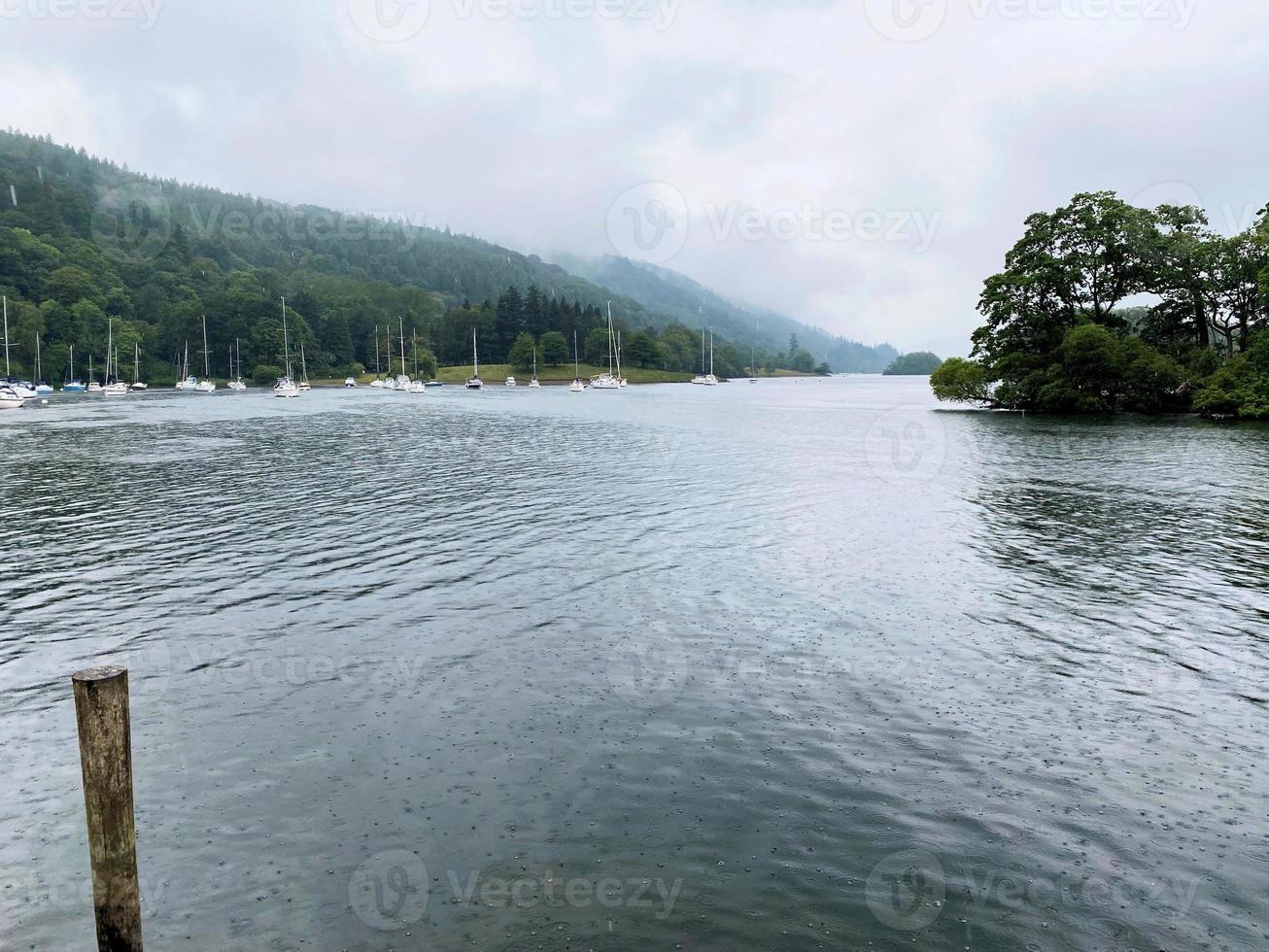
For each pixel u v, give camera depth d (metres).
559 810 9.76
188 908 8.09
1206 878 8.46
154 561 21.73
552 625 16.47
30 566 21.23
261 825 9.52
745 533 25.27
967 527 26.27
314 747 11.36
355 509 29.73
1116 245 83.94
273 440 59.22
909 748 11.25
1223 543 23.67
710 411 102.38
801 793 10.11
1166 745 11.34
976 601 17.98
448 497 32.47
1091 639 15.54
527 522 27.23
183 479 37.94
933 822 9.49
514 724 12.03
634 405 119.00
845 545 23.61
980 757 11.01
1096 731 11.78
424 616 17.06
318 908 8.09
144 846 9.09
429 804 9.91
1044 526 26.36
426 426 73.81
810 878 8.47
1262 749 11.23
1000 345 91.50
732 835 9.23
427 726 11.99
